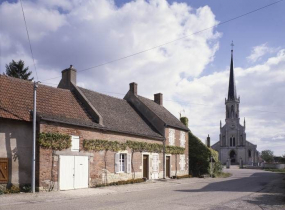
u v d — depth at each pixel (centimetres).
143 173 2572
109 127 2147
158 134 2833
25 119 1616
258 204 1343
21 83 1891
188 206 1250
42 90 1984
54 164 1717
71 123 1823
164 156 2869
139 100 3078
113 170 2172
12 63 3784
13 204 1223
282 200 1484
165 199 1459
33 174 1579
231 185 2333
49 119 1691
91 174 1966
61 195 1524
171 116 3441
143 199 1449
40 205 1216
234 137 9638
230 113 9831
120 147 2256
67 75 2356
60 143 1758
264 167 6825
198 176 3425
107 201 1362
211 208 1211
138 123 2731
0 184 1509
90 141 1973
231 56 10200
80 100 2227
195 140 3662
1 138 1531
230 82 10056
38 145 1650
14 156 1571
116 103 2797
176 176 2975
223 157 9575
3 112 1546
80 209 1127
